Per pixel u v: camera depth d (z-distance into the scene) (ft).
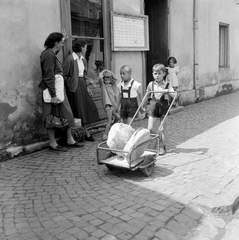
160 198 12.42
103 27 24.23
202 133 23.03
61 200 12.43
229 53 47.39
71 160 17.39
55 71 18.13
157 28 33.22
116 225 10.51
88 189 13.46
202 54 39.58
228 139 21.20
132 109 18.98
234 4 47.62
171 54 33.42
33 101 19.02
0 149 17.44
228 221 11.37
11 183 14.25
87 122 21.08
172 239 9.93
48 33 19.61
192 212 11.46
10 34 17.53
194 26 37.19
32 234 10.05
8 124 17.76
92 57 23.49
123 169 15.65
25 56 18.37
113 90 21.09
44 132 19.84
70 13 21.15
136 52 27.76
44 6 19.25
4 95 17.46
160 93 17.65
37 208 11.78
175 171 15.35
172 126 25.54
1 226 10.54
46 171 15.74
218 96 44.24
